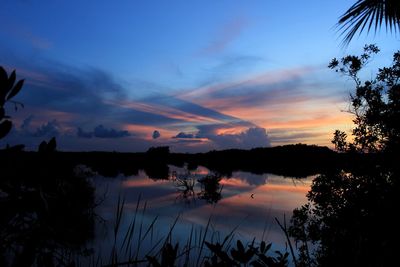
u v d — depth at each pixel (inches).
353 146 203.8
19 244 36.8
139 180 1811.0
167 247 59.4
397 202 152.7
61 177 39.4
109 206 788.0
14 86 36.0
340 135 213.2
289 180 1835.6
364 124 205.2
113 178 1856.5
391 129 195.3
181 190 1328.7
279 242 478.6
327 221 194.4
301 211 215.2
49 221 38.1
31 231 37.4
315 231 200.8
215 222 656.4
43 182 38.0
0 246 35.9
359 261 93.4
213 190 1182.9
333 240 166.2
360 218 159.5
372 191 174.9
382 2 185.3
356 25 203.9
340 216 183.5
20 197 36.1
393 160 179.8
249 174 2341.3
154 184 1583.4
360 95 209.2
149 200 1040.8
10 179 36.6
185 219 713.6
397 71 201.8
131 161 3661.4
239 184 1610.5
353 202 179.5
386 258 92.9
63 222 39.5
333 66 219.3
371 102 203.5
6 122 35.7
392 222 136.8
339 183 204.2
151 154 3919.8
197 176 1985.7
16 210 35.5
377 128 203.2
